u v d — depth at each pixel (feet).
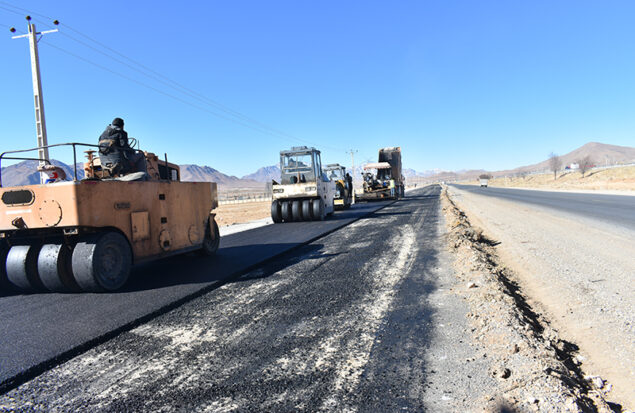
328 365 9.90
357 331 12.16
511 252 25.53
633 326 11.95
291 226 46.57
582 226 36.09
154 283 19.36
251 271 21.95
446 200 85.25
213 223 27.22
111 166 21.56
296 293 16.83
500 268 20.67
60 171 20.77
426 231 35.35
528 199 84.38
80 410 8.30
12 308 16.25
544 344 10.50
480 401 7.91
